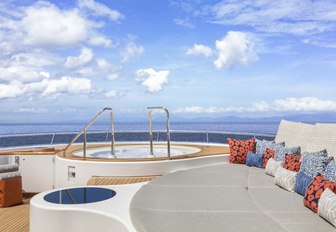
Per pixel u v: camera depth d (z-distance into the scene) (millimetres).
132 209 2953
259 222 2629
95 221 3041
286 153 4422
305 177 3438
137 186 3930
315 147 4336
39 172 5629
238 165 5391
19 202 5020
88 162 4934
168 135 5094
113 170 4859
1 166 4895
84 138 5137
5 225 4047
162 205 3076
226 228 2506
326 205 2627
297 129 5043
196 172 4699
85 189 3785
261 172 4727
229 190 3650
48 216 3127
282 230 2457
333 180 3172
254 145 5574
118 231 2842
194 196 3395
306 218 2730
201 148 6695
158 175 4930
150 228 2508
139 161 4922
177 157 5223
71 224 3094
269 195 3457
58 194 3580
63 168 5230
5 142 6641
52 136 7371
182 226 2547
